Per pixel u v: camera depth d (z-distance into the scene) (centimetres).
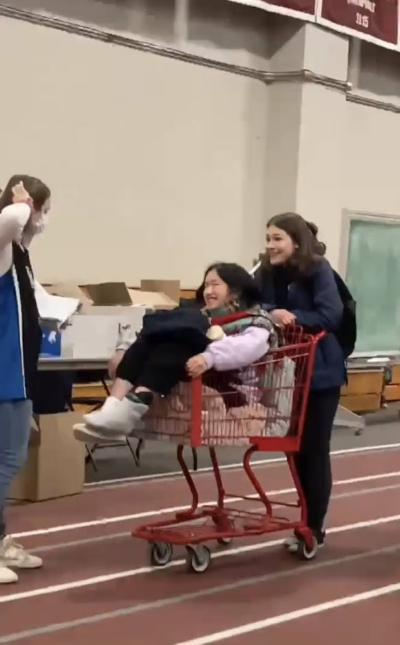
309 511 468
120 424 400
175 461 715
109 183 933
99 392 827
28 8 852
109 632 350
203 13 1009
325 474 464
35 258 874
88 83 908
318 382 448
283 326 438
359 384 1038
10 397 395
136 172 957
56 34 877
